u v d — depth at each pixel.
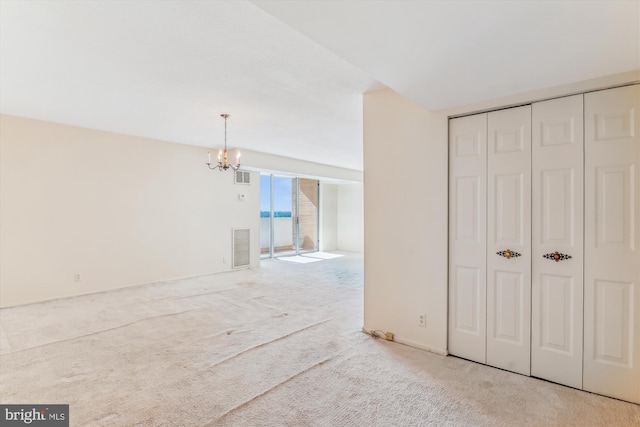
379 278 3.17
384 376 2.42
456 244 2.74
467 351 2.69
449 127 2.77
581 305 2.21
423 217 2.88
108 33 2.09
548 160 2.33
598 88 2.12
